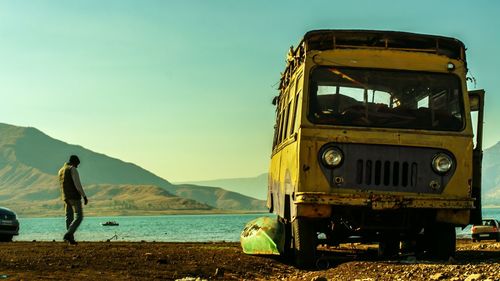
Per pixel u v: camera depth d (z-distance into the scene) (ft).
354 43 39.14
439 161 37.32
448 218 37.40
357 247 61.21
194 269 37.70
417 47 39.52
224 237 207.21
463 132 37.91
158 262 39.73
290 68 45.80
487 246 64.49
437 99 38.63
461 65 39.34
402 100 38.37
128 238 212.23
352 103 38.04
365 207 37.22
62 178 54.54
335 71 38.45
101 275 32.76
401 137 37.32
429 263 36.40
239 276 37.60
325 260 44.27
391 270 34.71
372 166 37.11
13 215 71.92
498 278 28.37
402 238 41.32
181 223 601.21
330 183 36.88
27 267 34.17
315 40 38.86
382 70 38.75
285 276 37.63
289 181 40.88
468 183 37.40
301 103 37.88
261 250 46.09
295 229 39.68
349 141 37.11
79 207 54.80
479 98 40.78
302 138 37.17
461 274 31.12
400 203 36.35
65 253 42.45
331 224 40.14
